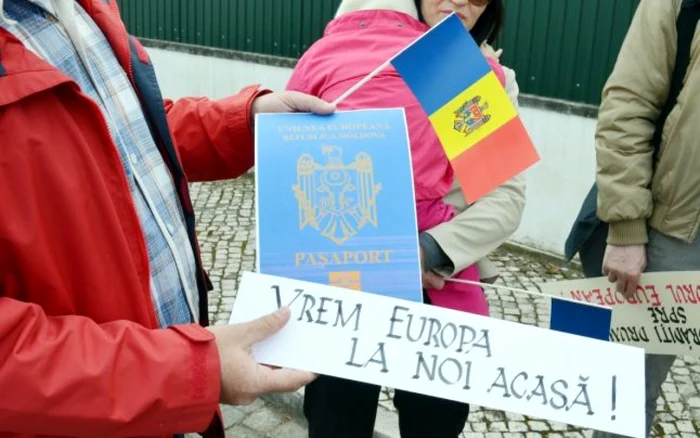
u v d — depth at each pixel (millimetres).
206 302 1571
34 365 974
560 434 3023
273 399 3180
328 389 1957
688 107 2012
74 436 1044
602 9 4516
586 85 4699
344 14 1825
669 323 2119
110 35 1350
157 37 7945
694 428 3111
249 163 1723
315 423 1985
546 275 4766
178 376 1062
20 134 1011
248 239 5219
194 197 6188
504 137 1476
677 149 2053
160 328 1307
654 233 2184
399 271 1325
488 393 1240
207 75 7414
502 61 5086
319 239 1332
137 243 1176
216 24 7242
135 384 1039
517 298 4332
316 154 1392
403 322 1266
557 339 1285
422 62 1473
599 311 1490
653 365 2367
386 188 1374
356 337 1244
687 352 2096
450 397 1229
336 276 1314
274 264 1312
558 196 4941
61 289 1070
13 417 982
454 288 1804
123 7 8250
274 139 1404
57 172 1048
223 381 1105
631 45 2129
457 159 1480
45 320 1022
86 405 1004
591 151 4703
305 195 1356
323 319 1249
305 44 6449
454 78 1477
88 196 1092
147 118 1401
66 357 1000
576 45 4691
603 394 1256
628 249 2156
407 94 1631
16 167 1007
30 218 1021
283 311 1195
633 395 1258
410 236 1343
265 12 6715
